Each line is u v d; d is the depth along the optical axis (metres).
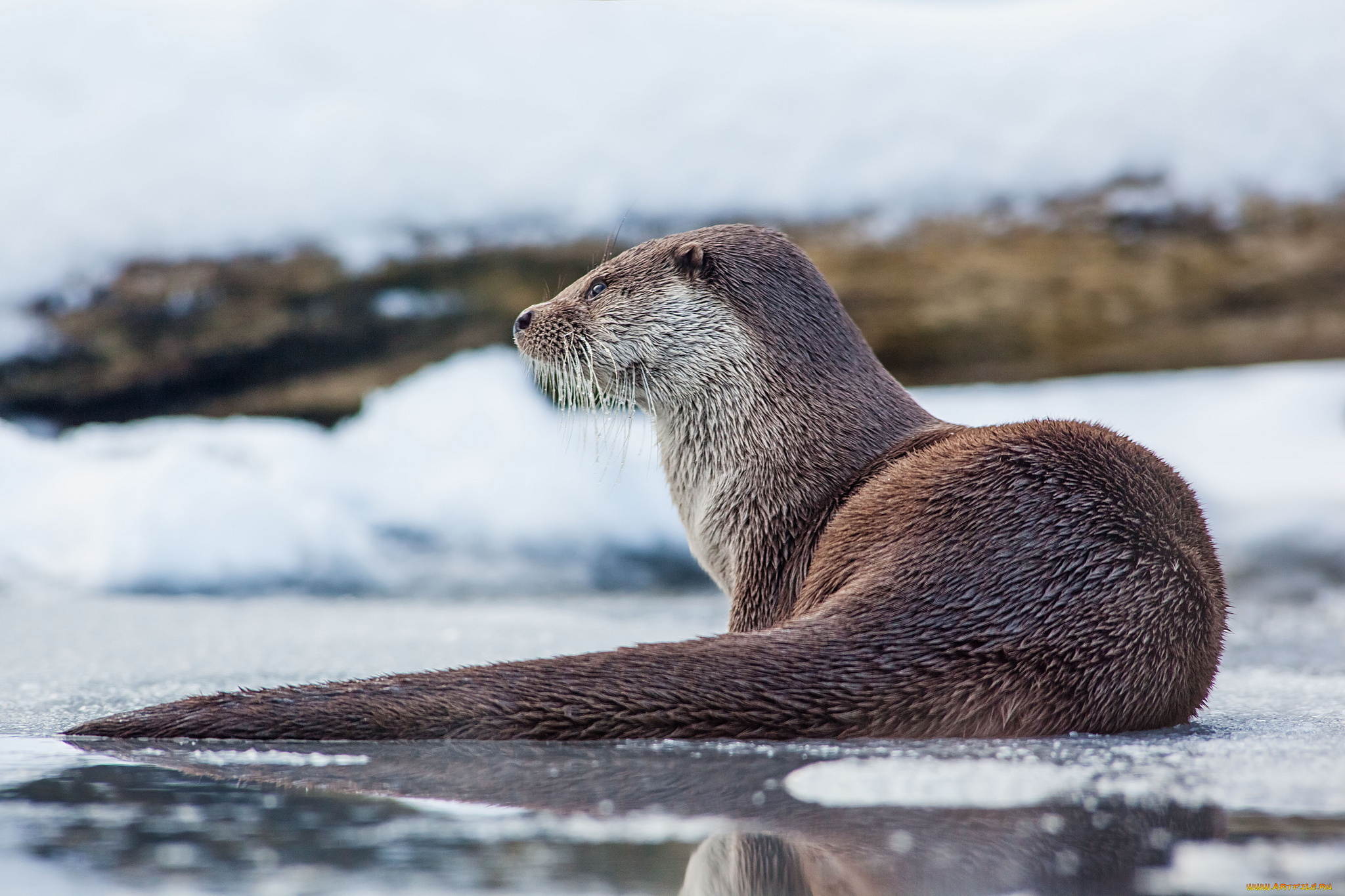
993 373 14.93
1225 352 14.71
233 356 14.74
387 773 4.07
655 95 15.39
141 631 8.70
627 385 6.78
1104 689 4.77
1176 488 5.38
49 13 15.62
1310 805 3.54
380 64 15.62
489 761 4.27
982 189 14.80
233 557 11.84
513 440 13.52
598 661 4.82
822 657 4.73
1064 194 14.65
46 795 3.73
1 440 12.98
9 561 11.81
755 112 15.21
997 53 15.23
